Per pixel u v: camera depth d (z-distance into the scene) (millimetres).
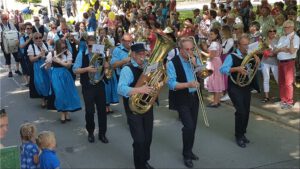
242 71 6457
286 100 8656
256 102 9195
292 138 7250
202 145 7121
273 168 6152
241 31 9156
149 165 6105
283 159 6445
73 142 7570
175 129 8023
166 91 10898
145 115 5648
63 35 11211
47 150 4945
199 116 8656
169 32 7906
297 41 8344
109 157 6836
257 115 8438
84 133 8031
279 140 7184
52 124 8680
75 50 9688
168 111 9195
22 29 11664
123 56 7449
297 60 10523
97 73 7016
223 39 9336
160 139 7512
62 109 8516
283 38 8570
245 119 6879
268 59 8969
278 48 8461
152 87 5320
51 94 8977
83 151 7125
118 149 7152
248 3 13953
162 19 16266
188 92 6004
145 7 17609
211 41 9391
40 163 4961
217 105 9234
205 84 9570
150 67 5293
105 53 7352
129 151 7059
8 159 4184
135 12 16781
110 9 19953
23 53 11609
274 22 10781
